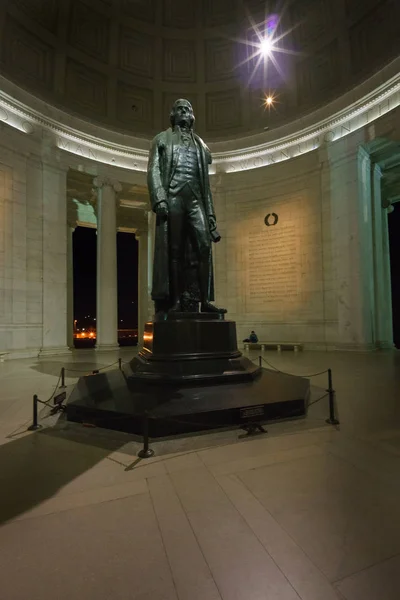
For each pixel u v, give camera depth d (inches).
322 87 861.8
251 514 126.7
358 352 716.0
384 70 698.2
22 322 706.8
